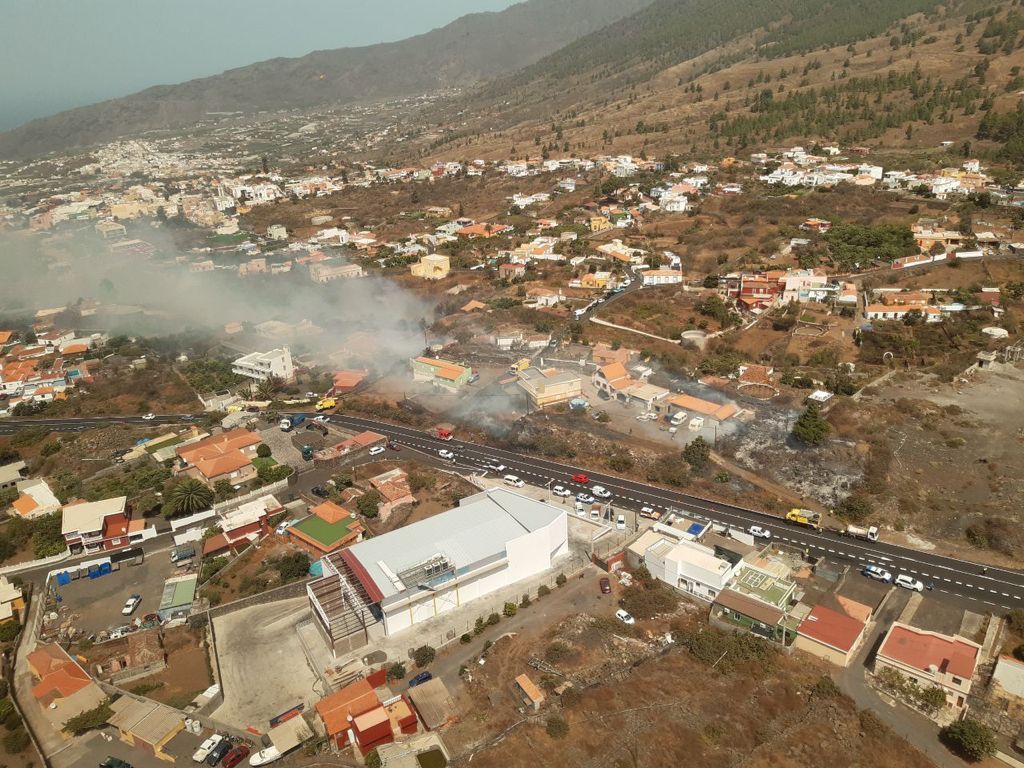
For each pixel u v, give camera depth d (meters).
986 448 123.31
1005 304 169.88
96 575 109.56
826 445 126.88
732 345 172.00
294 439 147.50
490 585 99.81
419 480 127.50
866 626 91.12
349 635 89.31
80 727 80.88
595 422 143.38
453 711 80.62
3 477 137.88
